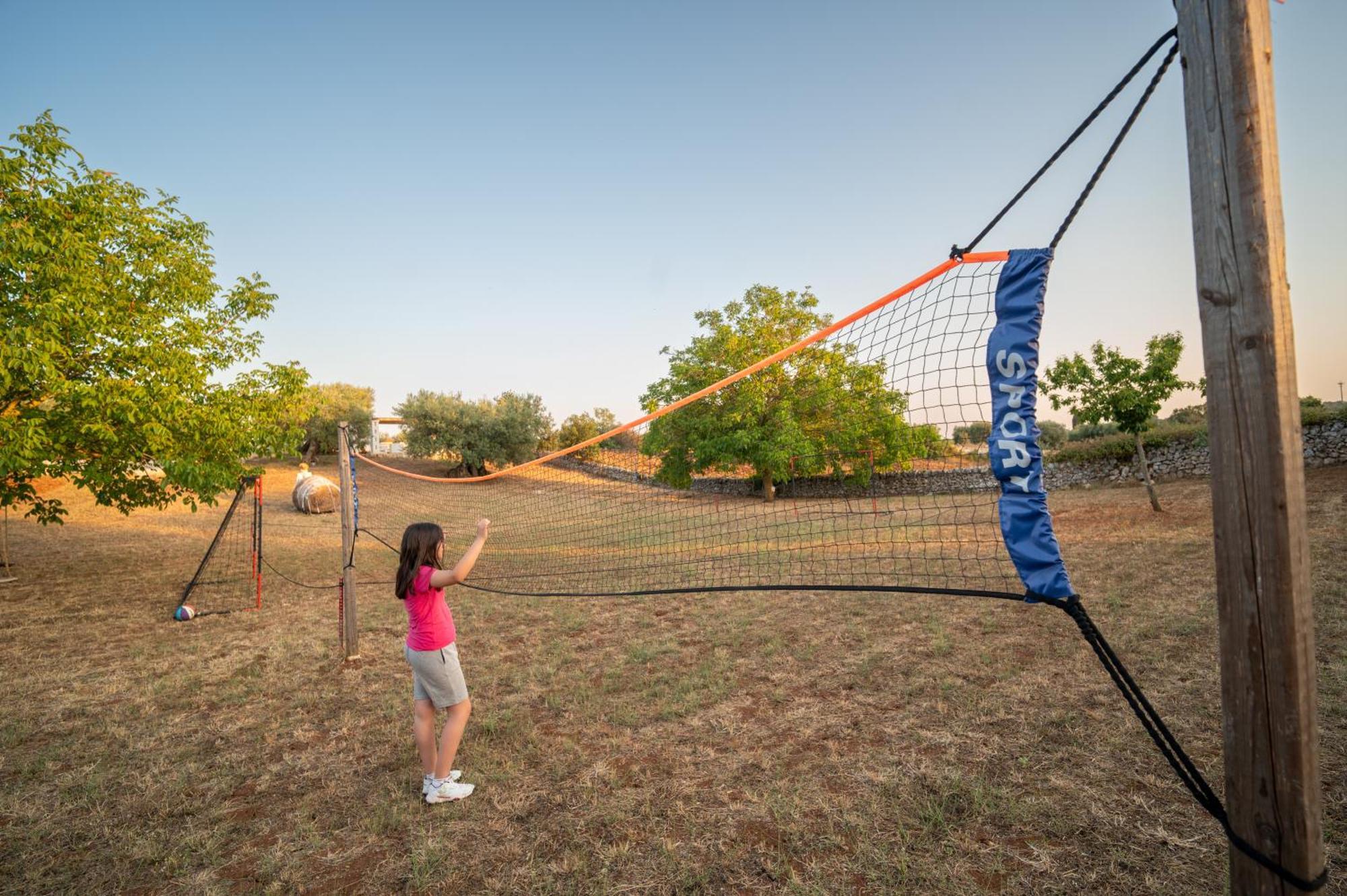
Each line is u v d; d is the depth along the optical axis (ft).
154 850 11.18
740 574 30.78
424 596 12.28
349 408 138.41
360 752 14.94
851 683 17.60
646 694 17.66
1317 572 23.88
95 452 31.94
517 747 14.71
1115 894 9.00
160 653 23.68
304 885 10.27
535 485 63.00
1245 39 5.25
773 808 11.65
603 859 10.52
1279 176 5.27
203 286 37.17
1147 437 67.15
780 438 54.19
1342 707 13.46
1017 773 12.32
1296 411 5.19
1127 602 23.12
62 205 30.27
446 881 10.14
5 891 10.31
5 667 22.15
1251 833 5.43
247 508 80.64
